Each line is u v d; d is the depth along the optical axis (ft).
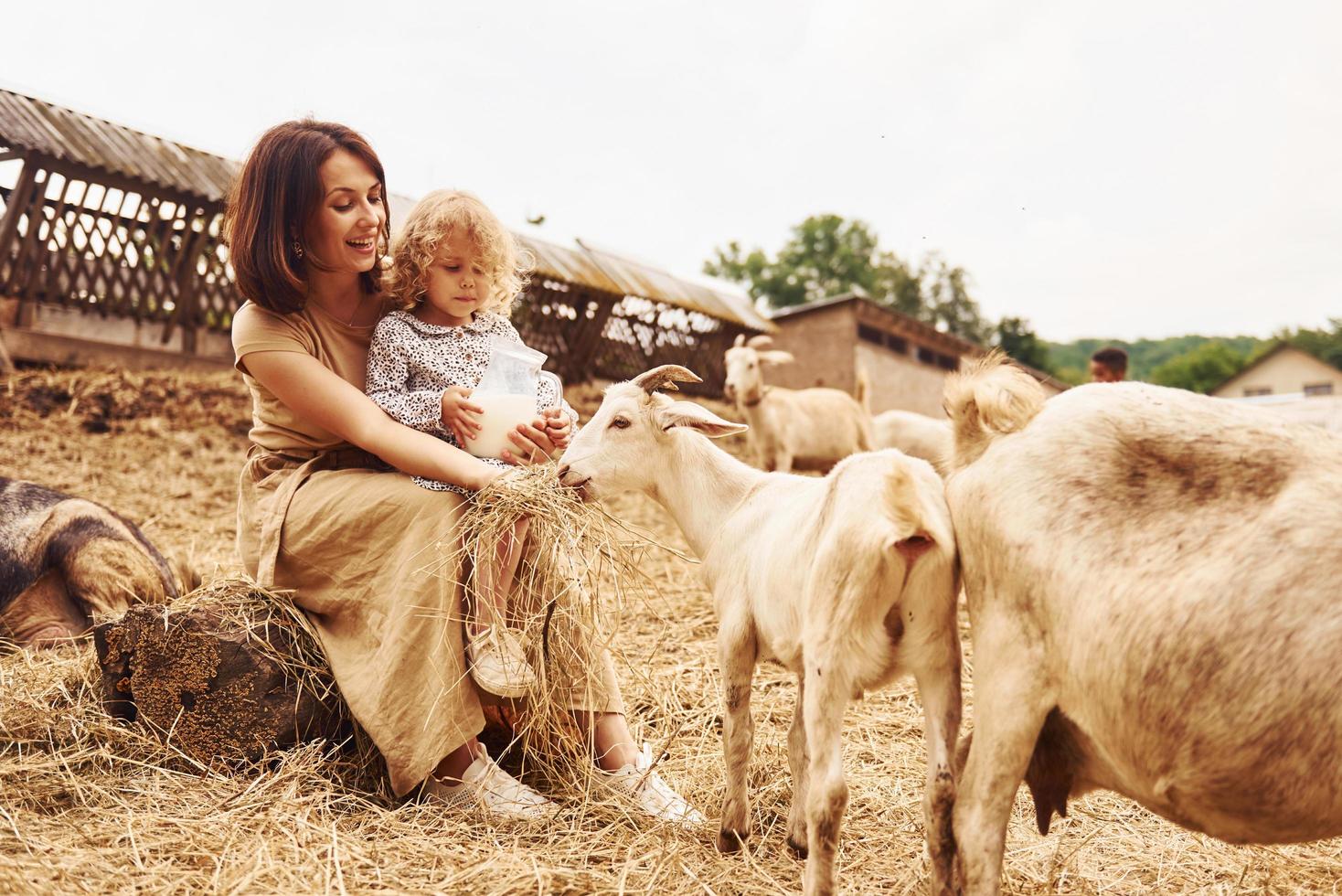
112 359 41.09
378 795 10.63
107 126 41.14
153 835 9.27
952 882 8.02
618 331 63.46
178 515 27.12
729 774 10.07
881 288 195.00
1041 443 7.79
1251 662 6.53
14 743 11.50
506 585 11.00
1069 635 7.29
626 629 17.51
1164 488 7.27
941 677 8.48
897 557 8.09
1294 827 6.81
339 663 10.94
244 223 11.12
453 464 10.79
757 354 43.75
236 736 11.09
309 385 11.14
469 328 11.98
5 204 38.19
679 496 11.70
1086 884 9.53
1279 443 7.13
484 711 11.48
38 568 15.72
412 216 11.51
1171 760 6.93
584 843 9.73
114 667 11.74
